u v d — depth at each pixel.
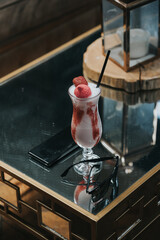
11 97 1.51
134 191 1.11
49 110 1.44
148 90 1.50
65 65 1.65
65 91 1.53
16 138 1.33
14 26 2.14
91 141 1.16
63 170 1.19
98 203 1.08
